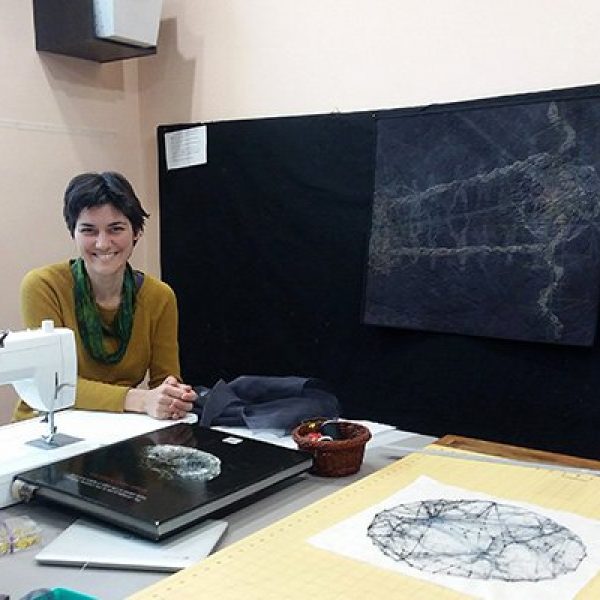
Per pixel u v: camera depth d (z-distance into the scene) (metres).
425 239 2.08
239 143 2.52
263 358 2.54
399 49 2.14
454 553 0.90
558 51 1.87
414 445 1.43
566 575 0.85
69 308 1.88
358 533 0.96
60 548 0.95
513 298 1.93
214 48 2.59
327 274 2.35
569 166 1.82
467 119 1.98
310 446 1.23
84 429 1.39
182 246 2.75
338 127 2.27
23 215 2.53
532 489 1.12
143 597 0.81
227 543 0.98
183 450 1.23
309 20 2.33
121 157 2.84
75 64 2.65
